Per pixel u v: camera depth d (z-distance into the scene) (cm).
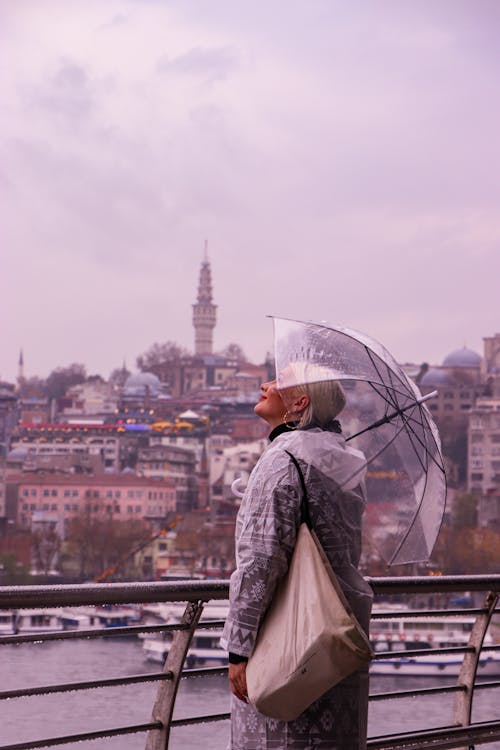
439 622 5356
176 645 360
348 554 317
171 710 364
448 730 443
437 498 364
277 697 297
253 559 306
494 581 444
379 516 347
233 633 304
